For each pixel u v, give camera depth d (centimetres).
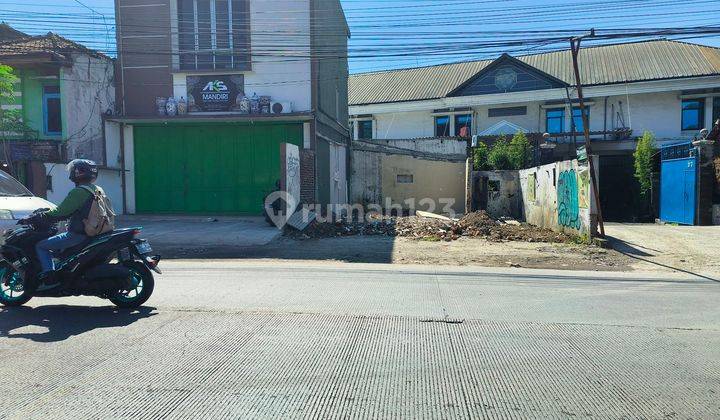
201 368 435
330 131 2089
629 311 638
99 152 1786
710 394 390
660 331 552
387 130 3247
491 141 2700
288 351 479
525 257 1109
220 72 1805
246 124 1848
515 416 354
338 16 2248
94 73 1767
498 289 768
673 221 1855
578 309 647
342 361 455
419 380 415
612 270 971
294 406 367
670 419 350
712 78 2541
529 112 2916
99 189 629
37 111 1833
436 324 571
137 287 639
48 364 442
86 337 514
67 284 602
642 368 443
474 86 2980
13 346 488
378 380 415
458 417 353
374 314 611
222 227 1503
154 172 1889
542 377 423
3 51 1703
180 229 1460
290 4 1777
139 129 1883
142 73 1839
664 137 2684
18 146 1722
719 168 1641
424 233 1453
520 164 2427
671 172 1873
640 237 1346
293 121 1809
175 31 1805
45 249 602
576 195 1384
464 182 2566
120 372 425
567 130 2842
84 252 602
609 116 2783
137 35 1822
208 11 1800
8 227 745
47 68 1736
